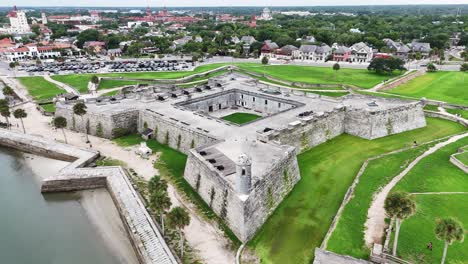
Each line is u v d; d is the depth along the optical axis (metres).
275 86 132.62
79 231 60.31
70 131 102.69
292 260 49.88
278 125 85.75
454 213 55.50
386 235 51.28
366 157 80.75
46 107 123.44
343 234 52.09
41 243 57.47
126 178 72.12
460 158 73.00
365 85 143.38
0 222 63.59
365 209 58.00
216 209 61.03
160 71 184.38
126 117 97.75
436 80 147.50
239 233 54.31
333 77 160.38
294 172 69.50
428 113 107.69
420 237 50.06
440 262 45.38
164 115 93.94
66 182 73.25
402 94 126.12
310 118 85.88
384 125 92.94
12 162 87.81
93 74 175.00
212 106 114.75
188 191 68.62
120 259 53.16
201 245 53.56
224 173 61.19
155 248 52.25
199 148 72.12
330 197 64.75
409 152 79.69
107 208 66.88
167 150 87.50
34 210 67.19
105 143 92.69
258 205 56.72
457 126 98.31
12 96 137.50
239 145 73.81
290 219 58.94
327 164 77.69
